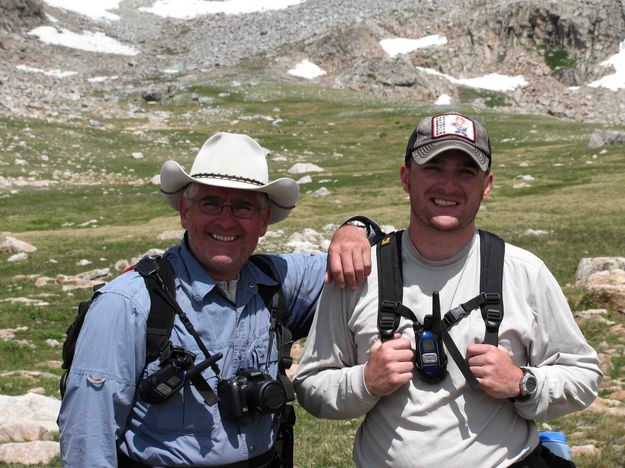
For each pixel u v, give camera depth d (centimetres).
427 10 17138
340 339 453
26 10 15988
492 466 417
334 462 926
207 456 418
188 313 429
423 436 419
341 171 6750
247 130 9900
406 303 431
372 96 12875
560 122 9794
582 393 426
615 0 16038
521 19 16262
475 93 14838
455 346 416
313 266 495
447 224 421
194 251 441
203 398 416
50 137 7462
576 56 15700
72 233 3775
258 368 440
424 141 426
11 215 4597
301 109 11494
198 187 441
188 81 13688
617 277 1794
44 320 1986
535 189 4853
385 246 446
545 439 500
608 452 888
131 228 3909
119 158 7181
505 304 424
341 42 15425
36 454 884
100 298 418
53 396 1256
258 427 435
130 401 413
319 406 454
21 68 14050
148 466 415
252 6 19012
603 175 5181
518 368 411
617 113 14338
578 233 2973
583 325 1599
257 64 14938
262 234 464
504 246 438
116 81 13925
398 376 409
